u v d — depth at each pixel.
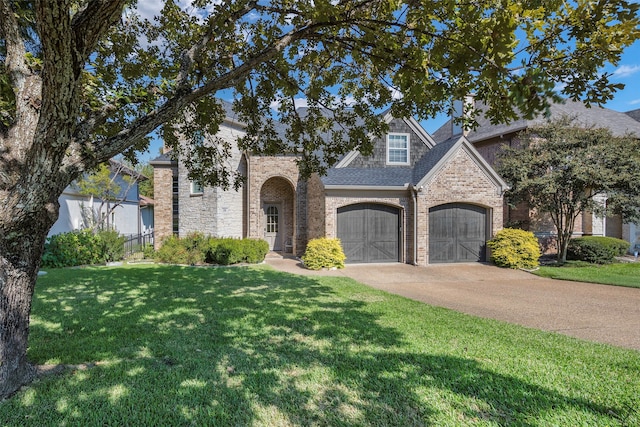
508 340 5.05
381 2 4.15
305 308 6.82
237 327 5.55
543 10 3.30
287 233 18.62
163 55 5.91
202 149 6.92
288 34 4.46
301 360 4.25
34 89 3.31
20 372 3.44
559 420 2.99
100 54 5.49
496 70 2.48
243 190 16.89
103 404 3.19
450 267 13.05
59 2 2.38
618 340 5.34
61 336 5.07
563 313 6.95
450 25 3.70
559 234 14.02
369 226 13.91
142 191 39.66
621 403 3.27
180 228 16.83
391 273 11.84
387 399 3.33
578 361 4.29
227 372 3.90
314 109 6.80
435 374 3.87
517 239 12.88
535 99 1.86
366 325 5.71
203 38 4.46
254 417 3.02
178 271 11.50
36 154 3.00
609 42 3.26
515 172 13.61
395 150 15.69
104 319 5.95
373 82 5.93
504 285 9.95
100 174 17.61
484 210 14.21
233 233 16.22
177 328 5.47
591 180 12.41
